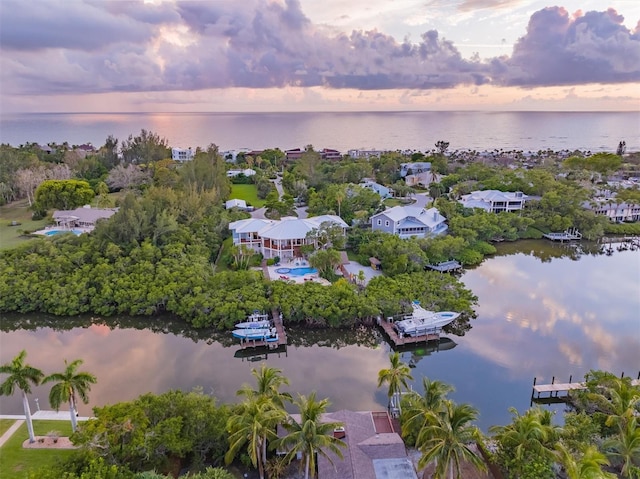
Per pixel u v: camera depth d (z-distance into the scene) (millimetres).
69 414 34750
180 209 78312
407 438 30438
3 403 37062
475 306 56625
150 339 49312
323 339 49406
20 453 29484
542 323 52344
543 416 28359
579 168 149750
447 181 125500
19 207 103062
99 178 125000
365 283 57969
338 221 74938
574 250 82250
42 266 56531
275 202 91625
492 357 45000
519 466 25516
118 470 24141
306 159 126312
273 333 46219
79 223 84250
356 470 26891
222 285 53938
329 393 38938
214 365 43594
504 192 101125
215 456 29156
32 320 53000
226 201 100938
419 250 64438
